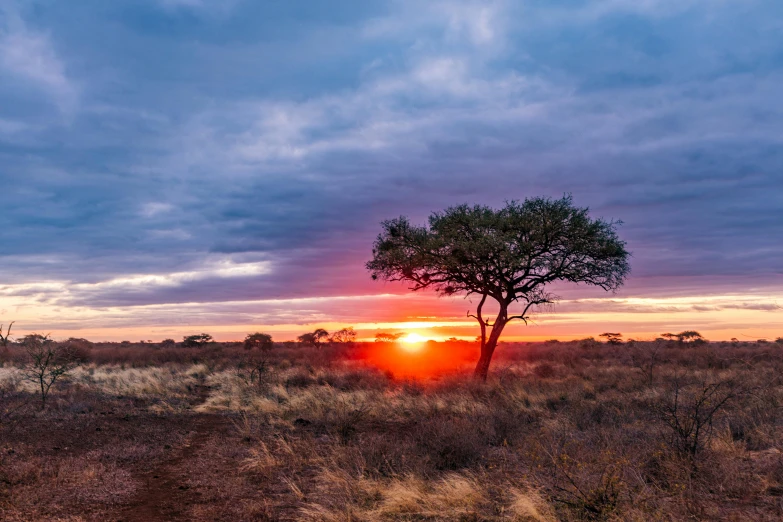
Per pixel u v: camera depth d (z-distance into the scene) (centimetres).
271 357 3784
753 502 620
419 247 2256
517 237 2131
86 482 808
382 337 6153
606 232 2120
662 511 567
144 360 3569
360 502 687
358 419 1232
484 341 2169
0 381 2028
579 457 761
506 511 640
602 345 5031
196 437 1216
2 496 727
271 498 745
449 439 910
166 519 668
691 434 855
